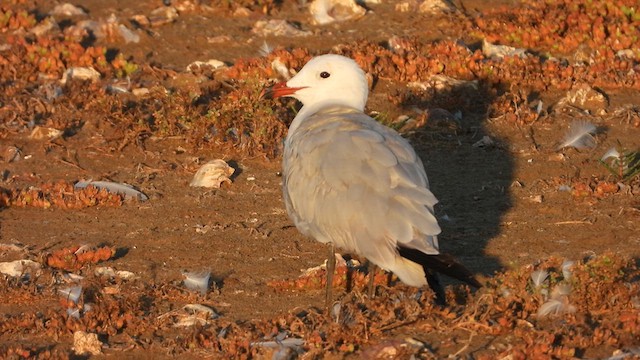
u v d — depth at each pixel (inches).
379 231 394.3
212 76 671.1
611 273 430.6
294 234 505.0
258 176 561.6
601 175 551.2
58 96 643.5
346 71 478.6
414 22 743.7
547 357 387.2
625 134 596.1
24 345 418.3
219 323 430.0
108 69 679.1
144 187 553.9
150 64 694.5
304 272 469.7
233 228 511.8
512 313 418.0
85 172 568.4
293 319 421.7
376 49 681.0
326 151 418.3
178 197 542.6
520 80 655.1
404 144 422.6
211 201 538.0
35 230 514.3
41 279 468.8
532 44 706.8
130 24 739.4
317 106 477.7
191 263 481.4
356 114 453.4
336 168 410.3
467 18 737.0
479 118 618.8
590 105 629.6
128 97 645.3
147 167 572.1
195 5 775.7
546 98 642.8
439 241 490.3
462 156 576.7
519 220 508.1
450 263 383.9
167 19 753.6
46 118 623.8
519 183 543.8
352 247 403.9
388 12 765.9
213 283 459.8
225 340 411.8
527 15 727.7
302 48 690.8
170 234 507.8
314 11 757.9
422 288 441.7
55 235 509.0
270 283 458.3
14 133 605.0
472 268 463.5
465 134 601.0
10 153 582.6
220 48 717.3
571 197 527.8
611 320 413.7
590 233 493.7
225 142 588.1
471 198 531.5
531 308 422.6
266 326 418.9
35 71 681.6
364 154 411.2
